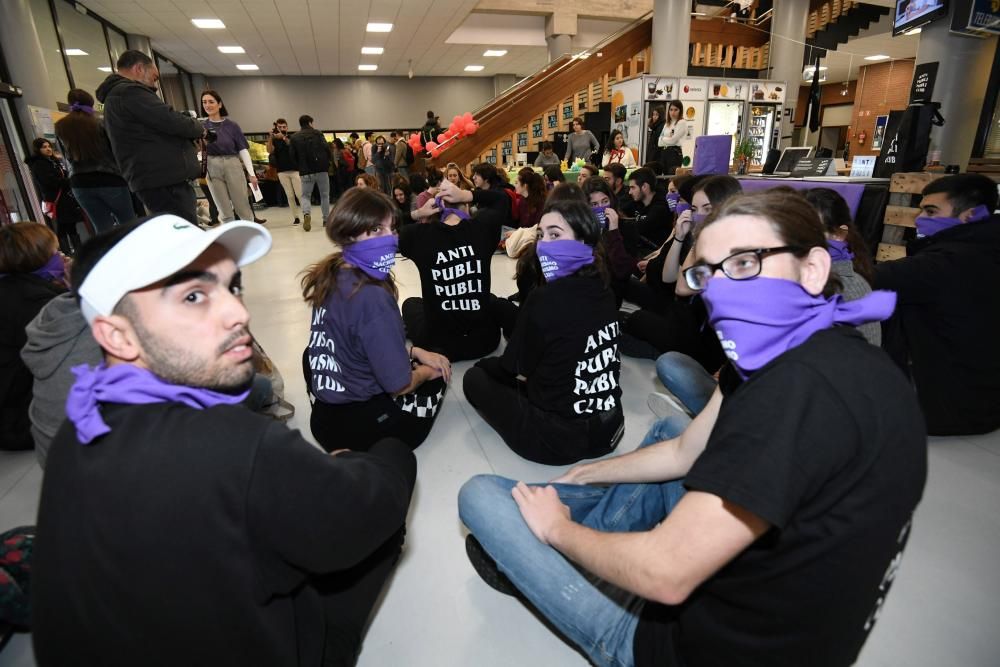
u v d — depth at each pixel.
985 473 1.77
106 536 0.57
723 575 0.73
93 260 0.64
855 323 0.77
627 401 2.34
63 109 6.73
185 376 0.65
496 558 1.08
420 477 1.83
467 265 2.53
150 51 10.59
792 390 0.64
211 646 0.62
